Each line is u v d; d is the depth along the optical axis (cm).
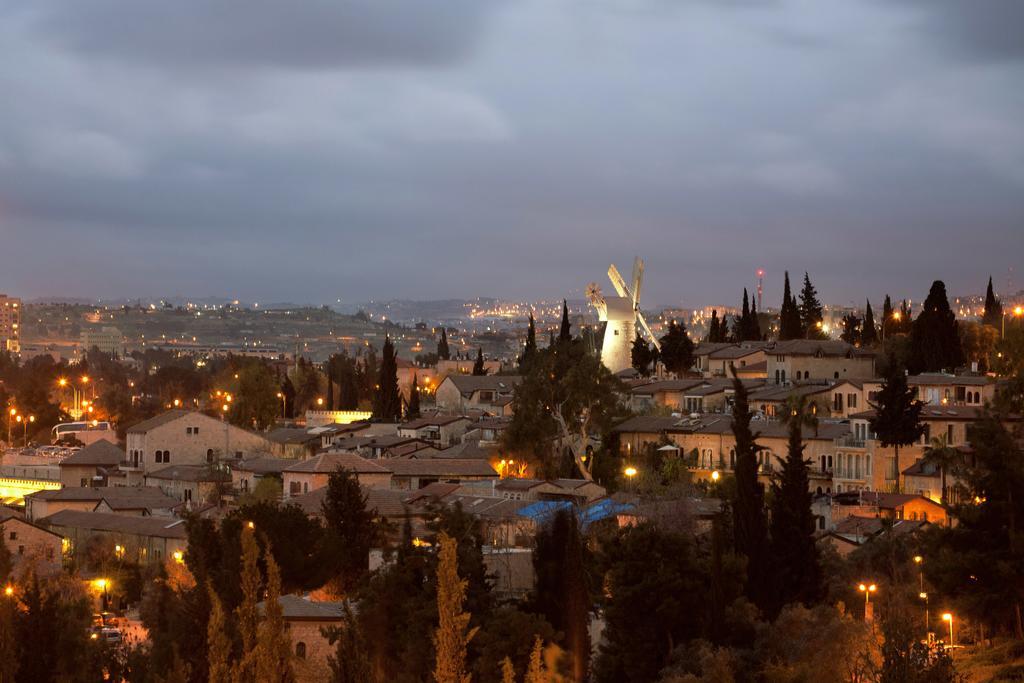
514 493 17925
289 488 19462
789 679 9812
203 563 11962
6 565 11212
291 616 12044
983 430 11162
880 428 17462
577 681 10844
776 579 11356
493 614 11344
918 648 9112
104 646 12075
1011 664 9944
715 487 17638
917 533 12925
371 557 14912
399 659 11550
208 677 10194
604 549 11712
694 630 10912
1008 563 10438
